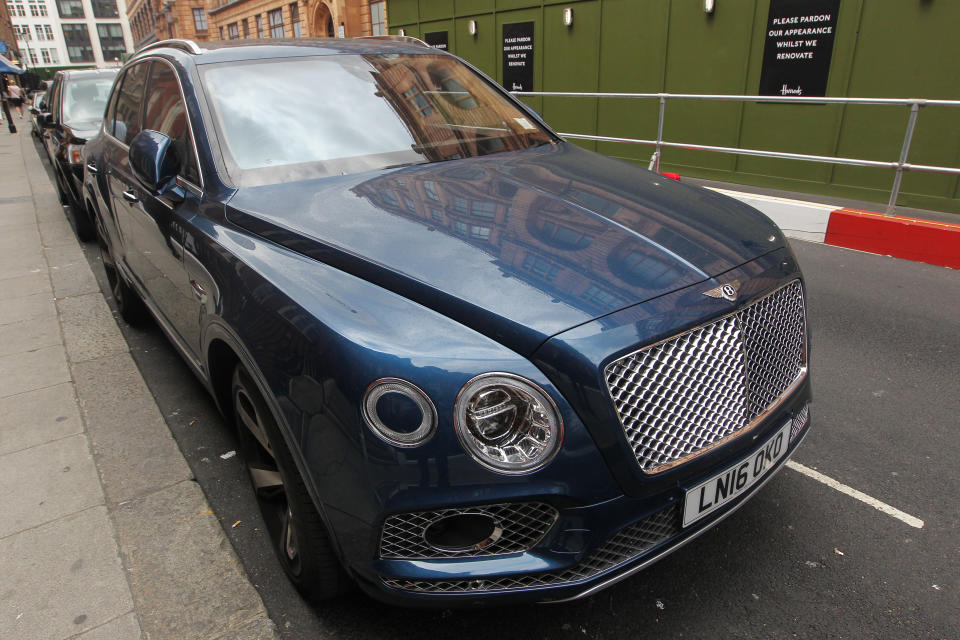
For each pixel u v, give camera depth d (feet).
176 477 9.68
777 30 26.76
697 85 30.17
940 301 15.53
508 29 39.73
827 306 15.42
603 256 6.25
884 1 23.56
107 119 15.49
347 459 5.50
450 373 5.23
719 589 7.31
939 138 23.03
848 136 25.38
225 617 7.12
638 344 5.47
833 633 6.70
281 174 8.58
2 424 11.30
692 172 31.45
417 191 7.84
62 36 403.34
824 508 8.58
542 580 5.64
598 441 5.37
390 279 6.09
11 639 6.92
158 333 15.20
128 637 6.90
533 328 5.37
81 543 8.34
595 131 35.70
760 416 6.48
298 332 5.95
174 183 9.34
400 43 11.89
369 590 5.93
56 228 26.48
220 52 10.27
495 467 5.26
